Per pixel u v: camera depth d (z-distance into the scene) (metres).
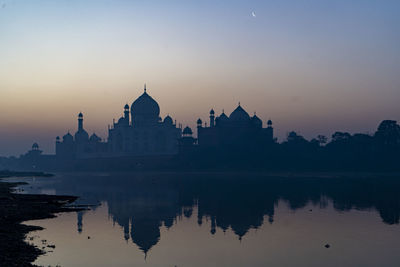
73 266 28.45
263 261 30.36
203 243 36.03
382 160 169.12
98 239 37.22
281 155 181.25
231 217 49.88
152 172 197.62
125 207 59.69
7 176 168.00
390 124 177.62
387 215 50.78
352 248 34.03
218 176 150.75
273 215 51.22
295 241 36.66
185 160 197.50
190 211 55.22
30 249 32.25
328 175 149.38
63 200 66.62
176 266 29.19
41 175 177.62
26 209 54.81
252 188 91.50
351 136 185.62
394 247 34.34
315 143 191.75
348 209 56.19
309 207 58.41
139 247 34.47
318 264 29.58
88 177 158.75
